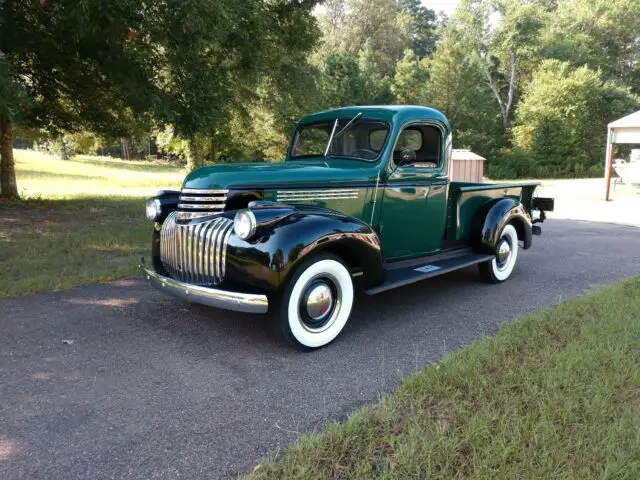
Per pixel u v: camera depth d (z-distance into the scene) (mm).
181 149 26969
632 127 16234
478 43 43594
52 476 2389
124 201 14133
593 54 45562
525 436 2602
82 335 4137
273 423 2859
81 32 8578
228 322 4516
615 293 5223
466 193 5633
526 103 38531
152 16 9047
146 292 5379
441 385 3176
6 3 8742
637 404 2932
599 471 2354
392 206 4832
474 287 5938
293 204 4156
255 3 11531
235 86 15820
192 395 3176
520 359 3549
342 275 4008
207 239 3832
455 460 2445
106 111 14273
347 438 2609
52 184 20547
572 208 14969
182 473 2416
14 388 3227
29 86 12625
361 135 4930
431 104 37406
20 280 5578
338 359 3771
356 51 51781
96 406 3023
